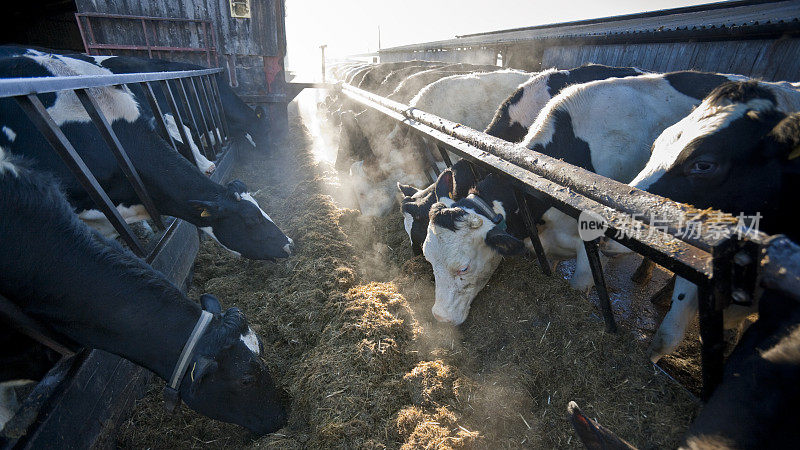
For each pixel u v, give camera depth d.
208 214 3.82
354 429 2.32
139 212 4.05
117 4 8.23
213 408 2.34
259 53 9.48
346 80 13.42
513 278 3.18
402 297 3.43
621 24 10.59
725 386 1.34
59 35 13.47
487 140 3.03
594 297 3.90
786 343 1.25
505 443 2.21
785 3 7.36
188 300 2.37
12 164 2.03
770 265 1.12
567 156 3.33
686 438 1.34
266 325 3.38
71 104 3.40
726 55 6.84
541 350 2.61
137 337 2.17
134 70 7.02
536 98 3.93
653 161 2.71
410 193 4.07
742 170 2.37
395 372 2.71
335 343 2.93
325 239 4.54
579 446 2.11
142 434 2.54
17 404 2.39
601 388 2.27
